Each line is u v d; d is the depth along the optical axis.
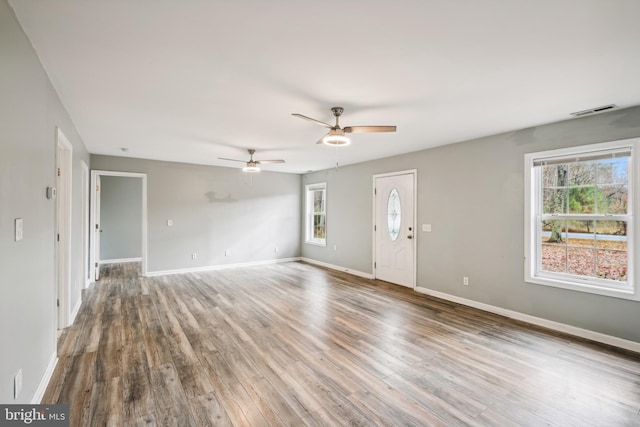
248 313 3.85
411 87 2.52
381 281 5.63
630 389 2.24
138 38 1.84
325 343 2.98
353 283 5.48
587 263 3.23
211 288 5.09
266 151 5.16
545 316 3.46
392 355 2.75
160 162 6.11
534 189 3.61
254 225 7.30
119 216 7.53
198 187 6.55
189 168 6.44
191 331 3.26
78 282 4.05
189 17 1.63
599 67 2.16
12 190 1.62
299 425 1.84
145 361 2.60
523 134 3.67
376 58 2.07
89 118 3.37
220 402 2.05
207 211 6.66
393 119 3.34
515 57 2.04
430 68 2.21
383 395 2.15
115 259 7.50
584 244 3.26
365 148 4.84
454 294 4.41
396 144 4.53
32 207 1.96
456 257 4.39
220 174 6.82
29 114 1.88
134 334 3.17
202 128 3.77
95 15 1.61
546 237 3.55
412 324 3.50
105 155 5.57
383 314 3.83
